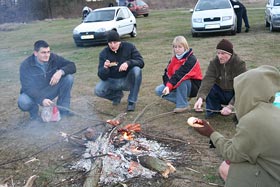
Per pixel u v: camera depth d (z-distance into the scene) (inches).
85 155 159.6
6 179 150.5
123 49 219.1
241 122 91.0
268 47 412.5
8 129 205.6
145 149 158.9
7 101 267.1
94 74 343.6
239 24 546.3
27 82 203.9
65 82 212.4
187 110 215.8
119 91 233.9
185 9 1290.6
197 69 206.5
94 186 135.2
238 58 188.4
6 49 581.0
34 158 165.8
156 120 206.2
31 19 1188.5
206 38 522.0
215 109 204.2
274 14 518.3
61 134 176.9
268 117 88.4
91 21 565.6
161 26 757.3
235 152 93.4
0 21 1142.3
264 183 91.6
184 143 171.6
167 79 212.5
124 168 145.1
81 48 528.7
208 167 149.8
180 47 201.6
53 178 147.7
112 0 1321.4
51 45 586.2
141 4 1050.7
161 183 138.7
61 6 1283.2
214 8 541.0
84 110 231.0
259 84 89.7
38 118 217.8
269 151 88.7
